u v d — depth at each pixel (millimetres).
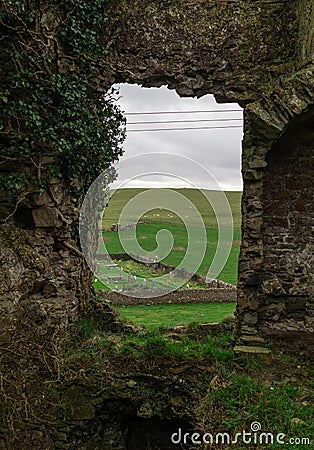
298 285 7379
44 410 5402
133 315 8898
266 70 6980
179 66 7121
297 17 6805
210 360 5730
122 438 5988
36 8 6000
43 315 5953
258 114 5953
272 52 6977
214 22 7078
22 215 6449
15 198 6207
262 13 7020
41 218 6336
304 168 7379
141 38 7129
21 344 5406
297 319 7379
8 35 5734
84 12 6609
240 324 6270
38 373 5500
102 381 5609
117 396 5609
